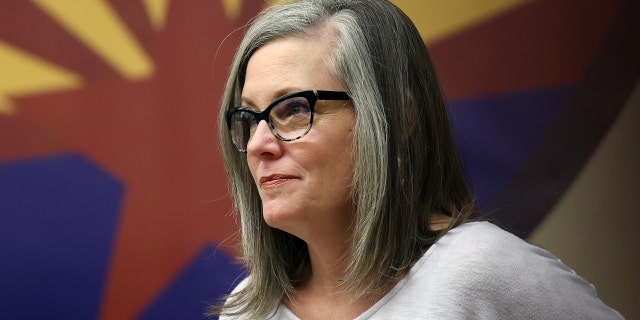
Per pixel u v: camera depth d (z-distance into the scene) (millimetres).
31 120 5012
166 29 5035
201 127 5020
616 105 4746
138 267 5004
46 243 4988
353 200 2475
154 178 5008
